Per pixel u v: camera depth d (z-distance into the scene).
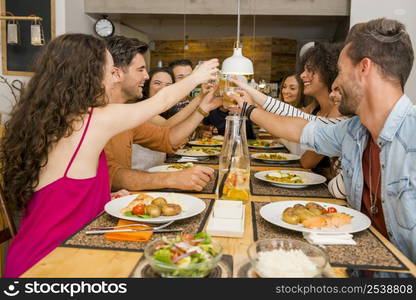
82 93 1.20
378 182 1.24
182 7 5.24
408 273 0.79
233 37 8.29
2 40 4.19
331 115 1.99
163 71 3.12
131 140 1.96
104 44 1.32
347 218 1.04
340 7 5.08
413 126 1.09
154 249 0.76
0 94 4.18
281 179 1.61
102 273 0.76
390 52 1.10
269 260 0.73
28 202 1.24
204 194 1.42
